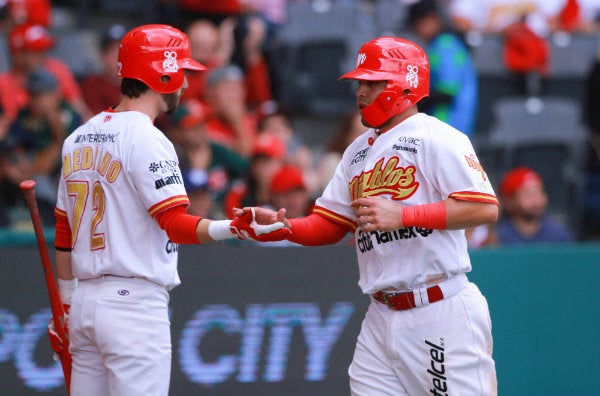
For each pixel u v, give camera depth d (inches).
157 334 544.7
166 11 1205.1
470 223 521.3
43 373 692.7
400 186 535.5
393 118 548.7
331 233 576.1
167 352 551.8
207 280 718.5
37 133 992.9
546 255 795.4
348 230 582.2
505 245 943.7
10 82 1056.8
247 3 1275.8
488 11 1400.1
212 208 953.5
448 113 1212.5
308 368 728.3
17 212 903.7
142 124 543.5
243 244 767.7
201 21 1142.3
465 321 537.0
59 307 575.2
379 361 554.3
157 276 544.7
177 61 557.6
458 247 541.0
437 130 534.6
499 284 784.9
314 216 576.7
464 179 520.1
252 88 1190.3
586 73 1360.7
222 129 1055.6
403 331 541.3
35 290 694.5
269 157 991.6
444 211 517.3
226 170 1037.8
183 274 716.0
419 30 1230.3
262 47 1210.0
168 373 552.7
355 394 561.6
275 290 726.5
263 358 723.4
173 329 711.7
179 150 991.6
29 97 986.7
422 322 537.3
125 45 556.4
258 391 721.6
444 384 534.9
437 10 1229.1
